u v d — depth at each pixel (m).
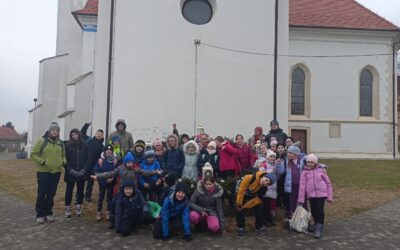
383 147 24.84
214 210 7.49
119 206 7.29
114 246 6.56
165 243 6.77
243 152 8.81
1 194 11.56
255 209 7.47
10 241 6.79
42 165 8.04
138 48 15.79
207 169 7.50
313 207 7.43
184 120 15.79
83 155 8.46
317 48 24.75
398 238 7.22
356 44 25.06
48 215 8.22
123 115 15.59
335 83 24.83
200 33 16.14
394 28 24.91
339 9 26.47
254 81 16.41
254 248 6.55
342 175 15.13
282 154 8.47
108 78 16.17
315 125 24.50
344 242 6.96
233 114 16.11
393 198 11.15
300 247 6.65
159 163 8.38
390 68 25.28
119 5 15.84
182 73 15.94
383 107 25.09
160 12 15.98
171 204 7.11
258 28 16.59
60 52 27.77
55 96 26.91
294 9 26.12
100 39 16.70
